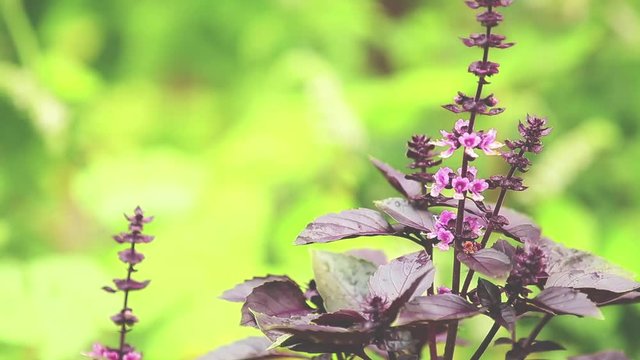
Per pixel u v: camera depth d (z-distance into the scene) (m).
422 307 1.06
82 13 2.89
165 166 2.10
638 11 2.40
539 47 2.28
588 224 1.97
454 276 1.11
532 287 1.40
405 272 1.10
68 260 1.82
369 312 1.08
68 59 2.91
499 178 1.09
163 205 2.04
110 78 2.91
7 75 2.22
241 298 1.17
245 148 2.17
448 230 1.10
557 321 1.83
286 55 2.57
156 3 2.88
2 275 1.76
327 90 2.04
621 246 2.02
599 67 2.39
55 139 2.32
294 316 1.12
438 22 2.62
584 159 2.02
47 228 2.45
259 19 2.82
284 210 2.16
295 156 2.14
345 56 2.65
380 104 2.20
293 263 1.96
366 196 2.09
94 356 1.16
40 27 2.90
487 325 1.75
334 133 2.01
